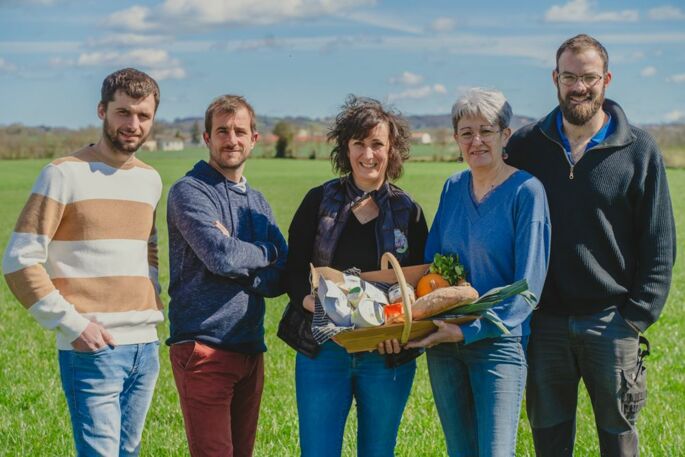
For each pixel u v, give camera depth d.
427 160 85.81
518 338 4.81
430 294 4.54
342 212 5.02
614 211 5.05
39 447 6.80
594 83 4.93
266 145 93.62
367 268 5.00
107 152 4.85
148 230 4.99
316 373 4.99
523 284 4.38
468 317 4.57
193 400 5.05
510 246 4.79
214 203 5.12
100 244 4.73
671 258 5.08
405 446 6.68
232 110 5.10
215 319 5.05
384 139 4.96
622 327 5.09
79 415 4.72
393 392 4.99
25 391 8.82
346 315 4.58
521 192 4.75
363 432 5.12
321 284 4.67
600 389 5.18
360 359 4.96
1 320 13.82
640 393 5.18
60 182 4.62
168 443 6.88
